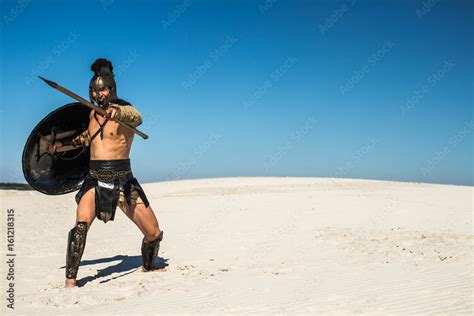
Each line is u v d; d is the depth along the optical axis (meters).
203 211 21.28
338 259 10.54
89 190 8.99
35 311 7.16
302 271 9.46
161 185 43.78
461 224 16.06
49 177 9.30
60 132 9.24
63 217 19.22
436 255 10.56
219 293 7.86
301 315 6.52
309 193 29.61
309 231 14.80
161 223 17.70
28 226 16.47
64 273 9.96
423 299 7.13
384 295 7.43
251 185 40.75
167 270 9.95
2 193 27.50
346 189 33.97
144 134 9.04
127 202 9.28
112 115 8.73
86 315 6.83
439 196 26.36
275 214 19.38
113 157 9.05
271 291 7.88
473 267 9.25
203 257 11.40
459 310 6.52
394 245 11.87
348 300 7.20
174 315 6.70
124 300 7.68
